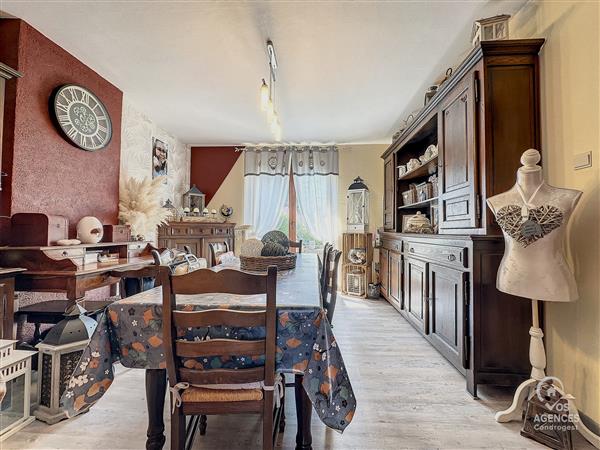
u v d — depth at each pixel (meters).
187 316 1.11
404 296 3.36
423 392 1.94
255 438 1.53
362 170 5.18
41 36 2.33
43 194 2.36
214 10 2.08
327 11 2.09
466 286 1.94
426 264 2.61
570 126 1.69
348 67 2.80
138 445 1.45
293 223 5.19
